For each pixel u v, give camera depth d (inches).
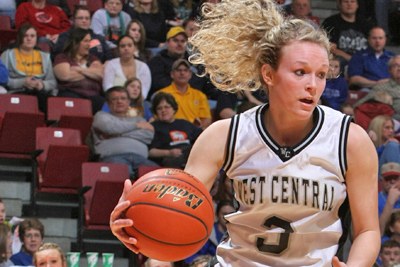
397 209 364.2
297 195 132.2
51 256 274.2
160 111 417.7
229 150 135.8
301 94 129.6
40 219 374.9
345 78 514.9
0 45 484.4
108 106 423.5
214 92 478.6
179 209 125.6
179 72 449.1
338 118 134.9
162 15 532.7
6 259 312.3
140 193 126.6
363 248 132.1
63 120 404.5
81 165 379.6
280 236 134.3
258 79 138.4
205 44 139.9
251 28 135.9
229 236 139.8
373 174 134.3
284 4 544.1
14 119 387.5
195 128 423.5
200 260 279.0
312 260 134.6
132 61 455.5
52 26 501.7
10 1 521.3
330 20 538.0
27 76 436.8
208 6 141.7
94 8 545.6
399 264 311.1
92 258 293.0
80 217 366.9
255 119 135.6
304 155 132.6
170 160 395.5
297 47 130.3
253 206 134.3
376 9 566.9
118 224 125.3
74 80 441.7
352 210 135.0
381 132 422.0
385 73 507.2
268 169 133.2
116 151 399.5
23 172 391.9
